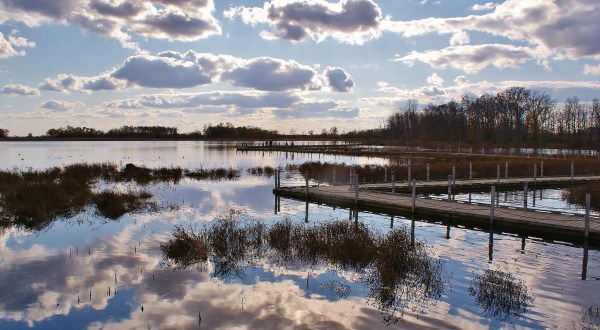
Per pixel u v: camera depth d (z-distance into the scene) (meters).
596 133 81.38
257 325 8.12
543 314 8.77
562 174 40.06
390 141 113.88
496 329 8.06
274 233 14.57
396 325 8.16
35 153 75.75
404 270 11.35
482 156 56.44
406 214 20.42
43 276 10.82
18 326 8.08
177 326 8.06
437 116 115.44
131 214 19.48
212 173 39.28
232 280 10.62
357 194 22.42
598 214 20.86
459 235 16.31
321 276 10.98
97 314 8.59
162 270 11.34
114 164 43.62
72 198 22.39
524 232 16.66
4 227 16.55
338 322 8.27
